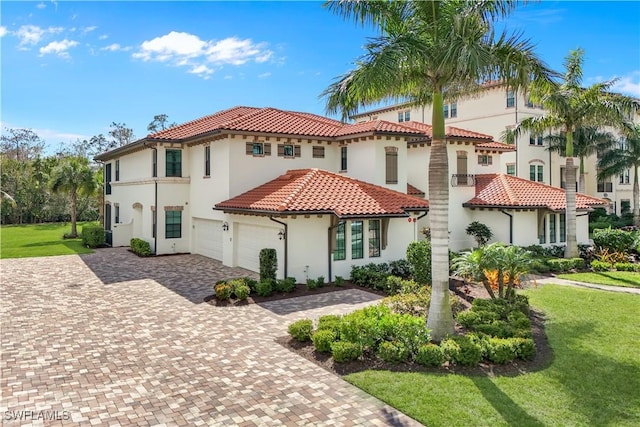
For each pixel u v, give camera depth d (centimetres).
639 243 2419
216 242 2373
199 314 1355
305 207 1686
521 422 717
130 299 1544
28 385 857
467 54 945
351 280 1814
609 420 728
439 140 1088
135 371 927
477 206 2588
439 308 1081
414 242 1734
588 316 1355
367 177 2236
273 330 1200
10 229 4750
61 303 1491
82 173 3641
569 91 2295
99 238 3042
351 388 846
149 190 2633
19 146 7794
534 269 2023
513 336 1067
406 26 1106
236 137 2161
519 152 3866
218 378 893
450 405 771
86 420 724
